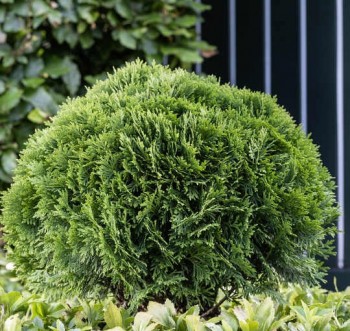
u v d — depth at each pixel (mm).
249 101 2246
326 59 4113
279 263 2096
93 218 1963
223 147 2039
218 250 2021
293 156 2125
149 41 3951
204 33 4215
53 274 2174
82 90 4016
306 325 2016
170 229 1996
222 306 2312
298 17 4105
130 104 2119
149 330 1868
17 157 3734
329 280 4035
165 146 2029
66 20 3787
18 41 3779
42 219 2090
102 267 2061
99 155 2045
